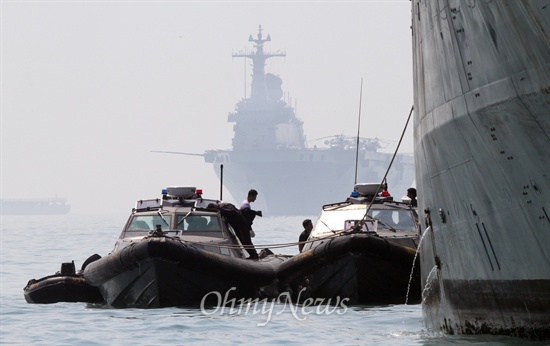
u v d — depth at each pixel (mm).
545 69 34719
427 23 44406
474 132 39469
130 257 67500
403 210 76000
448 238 44500
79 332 57469
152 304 68750
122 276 68938
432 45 43625
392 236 72438
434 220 46219
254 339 53719
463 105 39906
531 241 37375
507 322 40219
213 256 68938
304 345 50906
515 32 35844
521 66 35906
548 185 35969
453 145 41688
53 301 74500
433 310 48938
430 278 48656
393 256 67750
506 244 38969
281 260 78875
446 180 43344
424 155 46562
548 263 36719
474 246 41656
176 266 67500
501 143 37750
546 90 34875
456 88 40500
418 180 49250
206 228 74688
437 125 43000
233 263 69750
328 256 68250
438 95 42875
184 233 73750
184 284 68375
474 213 41000
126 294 69500
